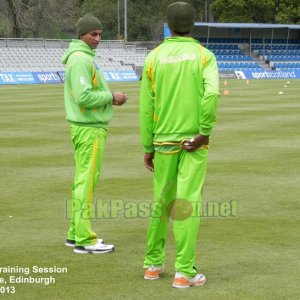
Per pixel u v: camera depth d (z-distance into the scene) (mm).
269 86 52438
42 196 12117
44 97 39188
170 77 7332
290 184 12953
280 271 7867
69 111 8766
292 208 11023
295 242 9062
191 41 7430
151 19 94625
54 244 9086
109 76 64875
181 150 7387
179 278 7332
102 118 8750
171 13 7430
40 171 14680
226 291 7223
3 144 18984
